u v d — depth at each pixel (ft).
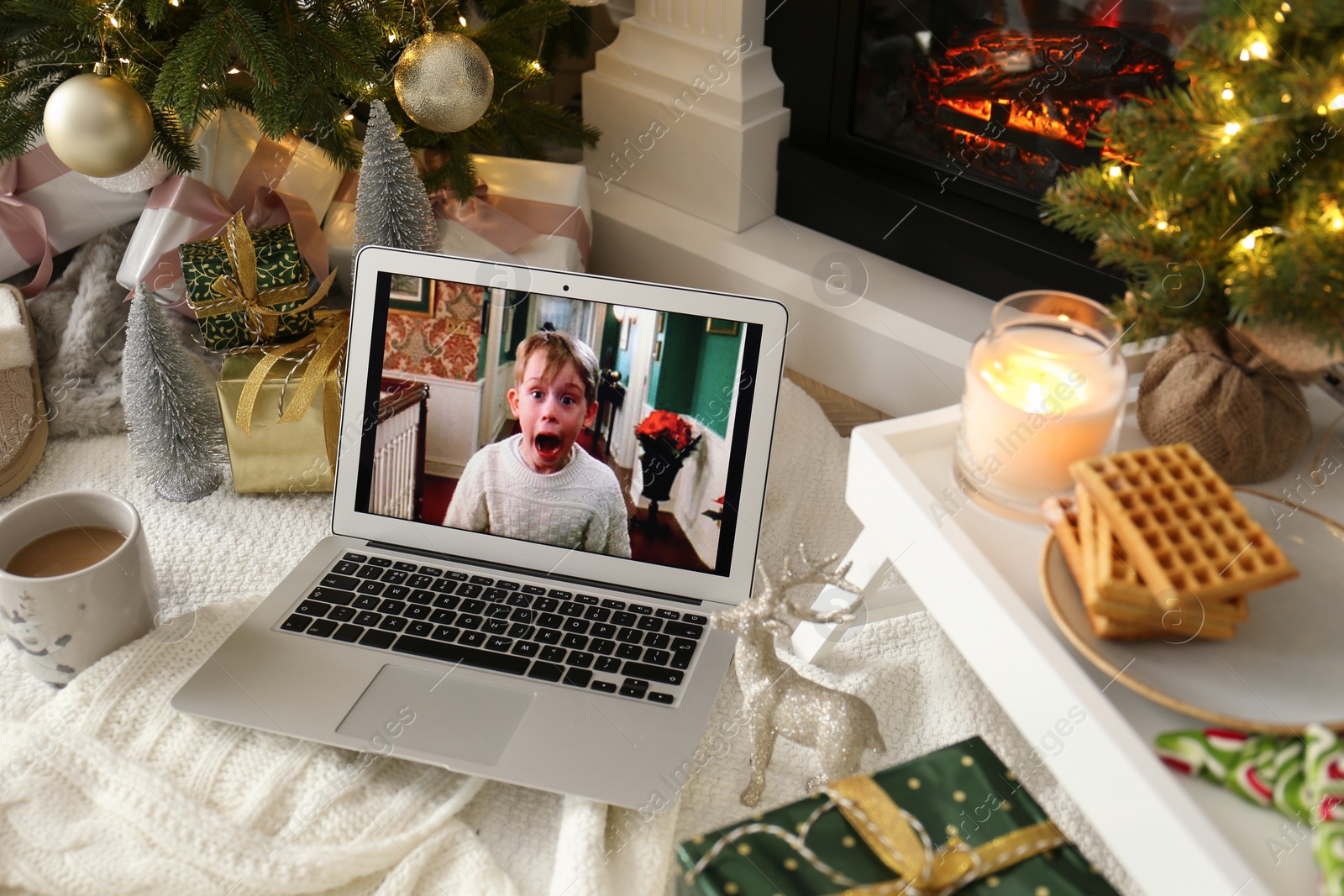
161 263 4.09
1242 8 1.90
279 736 2.75
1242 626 2.06
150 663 2.88
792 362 4.93
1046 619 2.12
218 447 3.90
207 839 2.49
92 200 4.38
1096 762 1.94
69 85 3.11
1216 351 2.24
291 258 3.69
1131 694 2.02
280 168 4.28
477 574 3.18
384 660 2.87
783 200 5.03
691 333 3.05
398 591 3.10
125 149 3.18
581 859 2.49
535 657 2.88
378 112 3.55
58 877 2.42
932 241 4.51
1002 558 2.26
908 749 2.96
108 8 3.46
